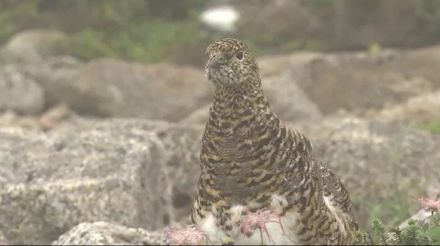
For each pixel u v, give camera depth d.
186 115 21.95
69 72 22.91
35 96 22.19
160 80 22.56
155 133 13.86
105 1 29.42
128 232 9.27
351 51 27.64
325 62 23.09
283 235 7.52
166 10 30.45
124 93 22.09
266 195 7.51
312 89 22.75
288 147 7.61
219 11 29.94
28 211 11.43
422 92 22.62
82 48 26.73
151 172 12.62
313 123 14.91
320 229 7.64
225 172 7.55
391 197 13.05
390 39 27.28
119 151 12.52
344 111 22.28
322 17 28.28
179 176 13.88
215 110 7.65
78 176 11.97
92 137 13.00
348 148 13.62
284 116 19.59
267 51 28.02
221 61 7.59
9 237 11.41
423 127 18.89
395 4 27.23
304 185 7.60
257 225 7.30
